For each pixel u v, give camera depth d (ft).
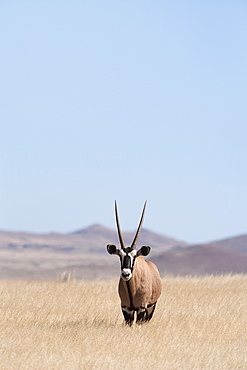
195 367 96.43
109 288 203.00
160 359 100.63
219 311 149.79
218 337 122.62
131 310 133.90
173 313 147.95
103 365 94.38
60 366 93.50
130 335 117.60
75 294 181.16
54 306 155.43
